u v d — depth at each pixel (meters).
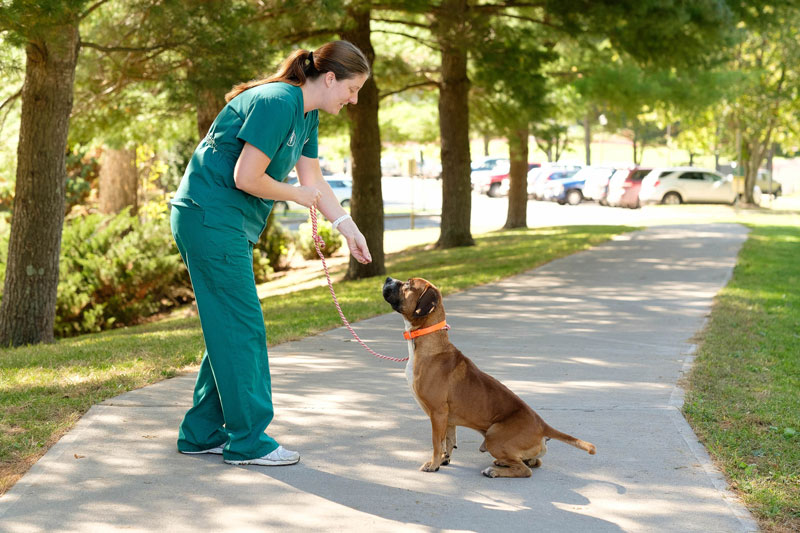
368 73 4.90
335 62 4.77
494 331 9.61
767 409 6.15
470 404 4.76
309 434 5.51
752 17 17.75
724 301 11.79
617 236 23.66
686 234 24.03
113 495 4.36
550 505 4.35
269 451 4.87
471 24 17.30
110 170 27.72
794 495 4.45
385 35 22.61
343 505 4.30
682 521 4.15
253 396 4.84
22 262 11.09
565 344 8.83
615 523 4.12
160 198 27.22
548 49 18.39
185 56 12.03
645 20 15.88
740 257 17.72
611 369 7.60
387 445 5.31
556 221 35.38
